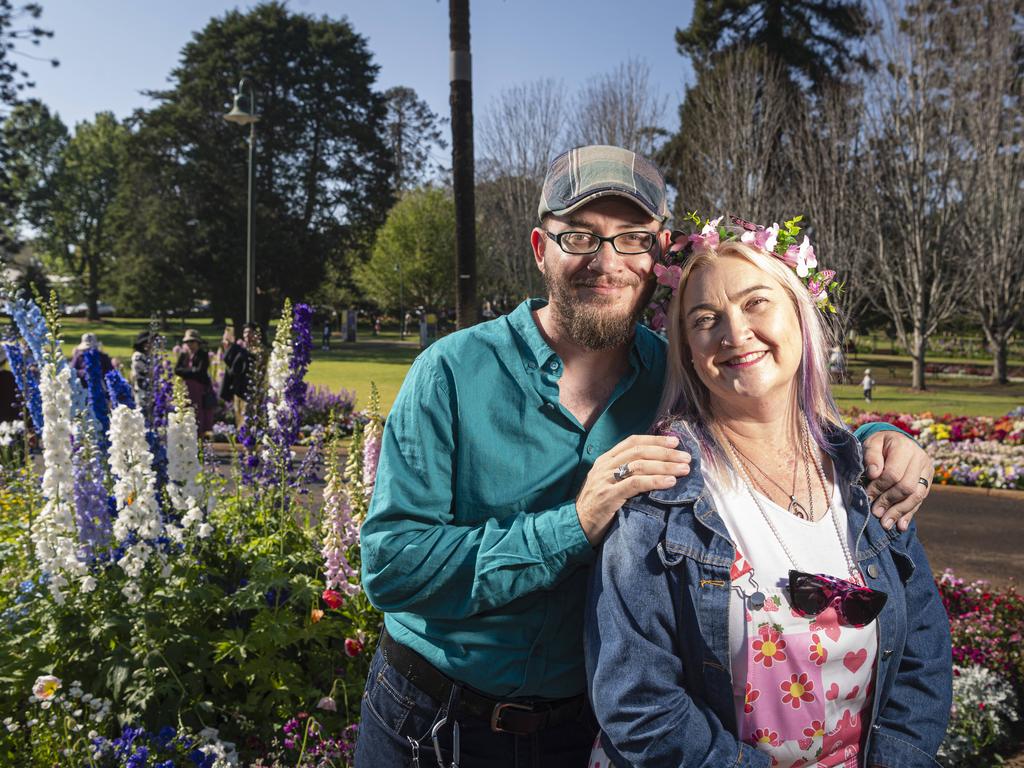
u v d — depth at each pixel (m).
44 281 35.72
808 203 26.98
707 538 1.56
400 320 62.47
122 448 3.08
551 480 1.71
